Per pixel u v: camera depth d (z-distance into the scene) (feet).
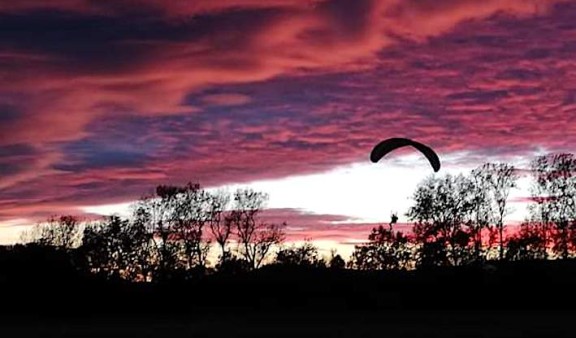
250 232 447.01
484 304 350.64
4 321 311.68
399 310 352.08
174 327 267.18
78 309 351.67
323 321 287.69
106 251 420.36
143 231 433.89
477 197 415.85
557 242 412.36
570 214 410.72
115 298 365.20
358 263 424.87
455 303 354.13
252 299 374.84
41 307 349.61
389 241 422.41
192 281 379.35
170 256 435.94
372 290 366.43
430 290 359.46
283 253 439.63
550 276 350.84
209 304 374.84
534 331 231.30
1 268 352.90
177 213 440.86
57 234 433.89
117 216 427.74
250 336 228.43
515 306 347.97
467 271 359.46
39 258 359.25
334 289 371.15
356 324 269.64
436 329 240.73
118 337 228.84
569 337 213.66
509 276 354.13
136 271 429.79
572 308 341.62
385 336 221.05
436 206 416.87
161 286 374.43
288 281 376.89
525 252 403.75
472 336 216.54
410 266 418.10
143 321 304.91
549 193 415.23
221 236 446.19
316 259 431.43
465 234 415.03
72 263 376.68
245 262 422.00
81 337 229.45
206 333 237.45
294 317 314.55
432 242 416.67
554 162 413.59
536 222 415.44
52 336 235.20
